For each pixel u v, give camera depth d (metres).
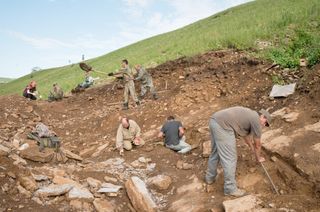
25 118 10.64
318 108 6.11
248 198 4.60
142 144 7.77
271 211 4.24
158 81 12.95
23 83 42.19
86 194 5.21
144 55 21.14
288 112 6.50
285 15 14.34
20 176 5.26
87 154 8.27
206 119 8.12
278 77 8.38
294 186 4.82
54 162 6.53
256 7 24.31
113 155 7.56
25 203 4.80
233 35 14.09
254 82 8.81
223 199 4.95
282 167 5.15
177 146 7.19
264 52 10.66
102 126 9.99
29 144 6.86
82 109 12.81
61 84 21.44
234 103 8.40
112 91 13.84
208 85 9.54
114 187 5.69
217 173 5.64
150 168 6.63
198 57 12.98
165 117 9.22
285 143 5.50
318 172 4.74
